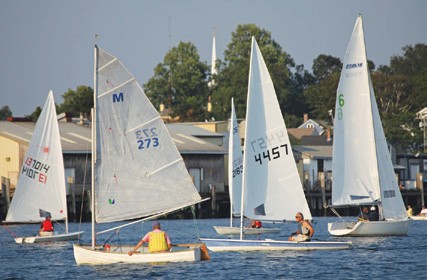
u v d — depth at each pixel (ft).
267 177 469.98
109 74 418.10
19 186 583.99
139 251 431.02
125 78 420.36
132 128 421.18
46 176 586.86
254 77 469.57
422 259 453.58
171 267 412.57
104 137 417.49
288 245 478.59
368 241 551.18
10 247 551.18
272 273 401.90
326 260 444.55
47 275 405.18
